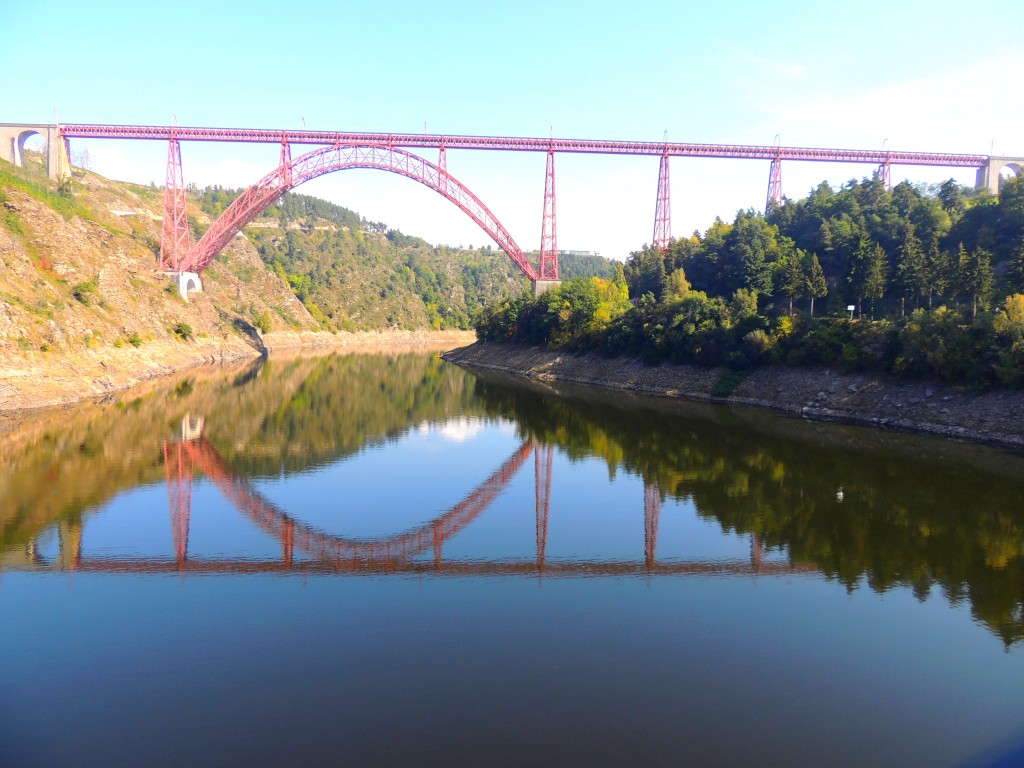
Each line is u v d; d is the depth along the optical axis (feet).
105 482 98.84
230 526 81.71
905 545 74.95
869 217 239.71
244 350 329.93
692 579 66.13
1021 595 61.98
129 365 206.49
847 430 139.03
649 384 211.41
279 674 47.50
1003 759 38.91
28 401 153.07
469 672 48.11
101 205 321.52
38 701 43.98
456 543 76.89
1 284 168.66
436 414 169.58
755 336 182.29
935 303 184.75
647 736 40.65
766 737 40.78
